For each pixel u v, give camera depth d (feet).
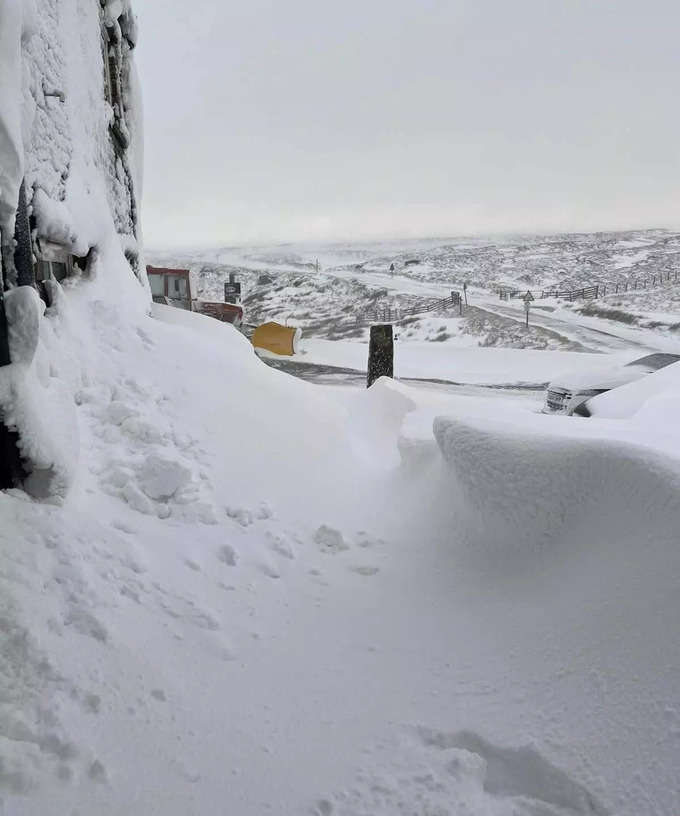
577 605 7.21
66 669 6.44
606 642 6.54
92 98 19.81
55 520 8.57
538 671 6.79
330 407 18.85
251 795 5.55
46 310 13.65
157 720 6.23
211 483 11.60
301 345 89.51
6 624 6.63
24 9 11.05
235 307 86.74
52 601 7.27
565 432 14.39
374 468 15.72
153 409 13.15
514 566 8.84
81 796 5.22
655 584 6.64
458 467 10.06
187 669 7.08
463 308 160.35
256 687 7.04
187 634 7.68
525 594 8.18
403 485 13.24
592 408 25.98
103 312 15.75
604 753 5.68
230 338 25.57
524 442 9.44
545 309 164.25
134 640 7.22
